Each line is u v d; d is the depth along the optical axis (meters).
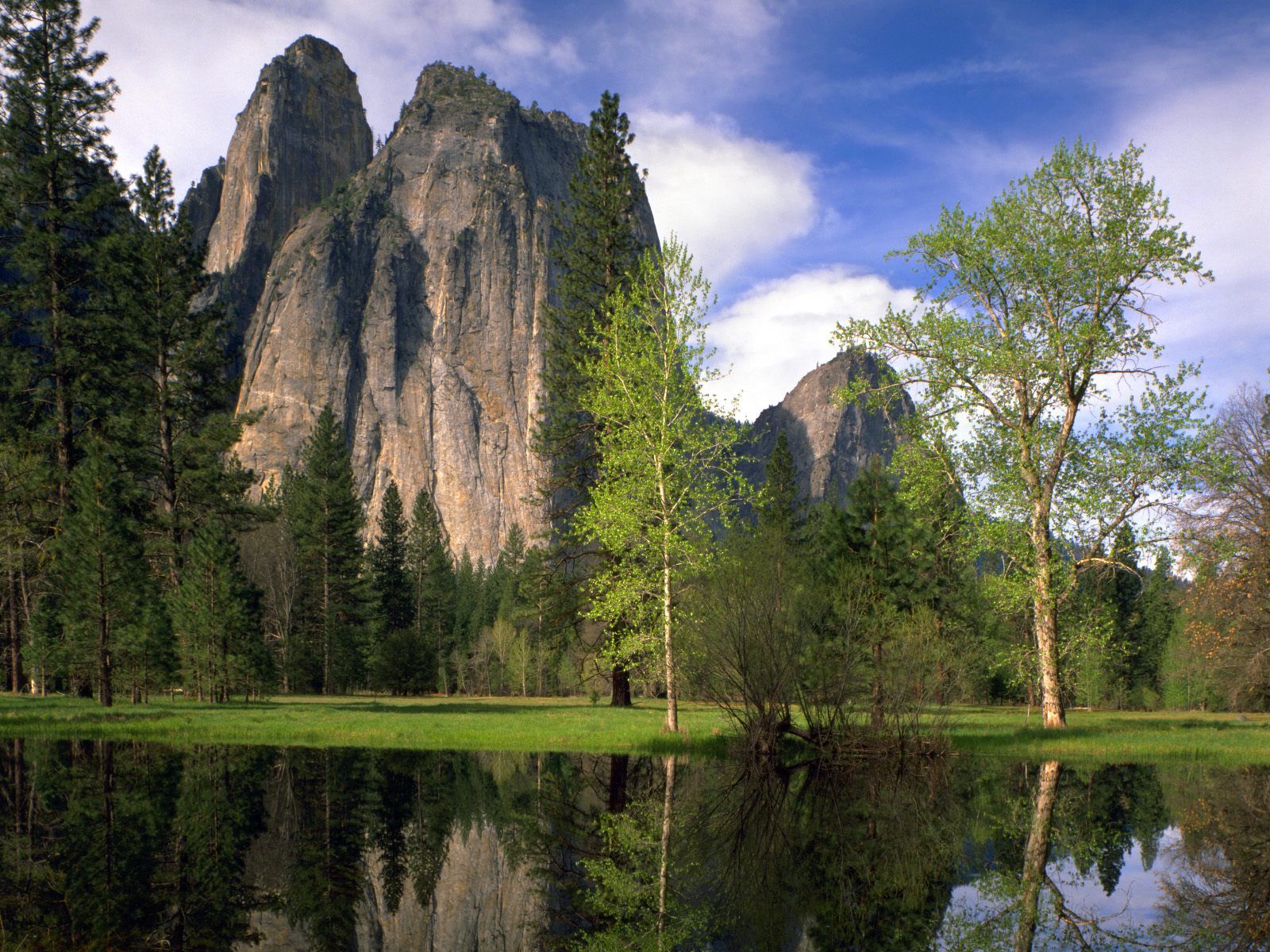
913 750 19.47
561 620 37.28
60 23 36.12
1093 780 18.41
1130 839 13.03
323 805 14.70
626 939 8.34
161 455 37.12
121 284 36.78
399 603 85.31
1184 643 35.78
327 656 63.94
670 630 22.22
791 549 32.94
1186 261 21.94
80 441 34.50
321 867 10.88
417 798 15.56
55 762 18.98
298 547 67.69
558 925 8.78
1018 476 23.42
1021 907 9.53
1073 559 23.75
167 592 34.56
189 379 38.94
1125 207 22.83
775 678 19.27
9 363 34.03
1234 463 24.97
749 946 8.12
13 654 38.28
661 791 16.67
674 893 9.97
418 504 101.88
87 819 13.34
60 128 35.91
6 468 32.97
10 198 34.84
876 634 20.23
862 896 9.91
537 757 20.83
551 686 79.75
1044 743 22.19
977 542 23.78
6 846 11.66
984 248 23.70
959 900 9.77
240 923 8.59
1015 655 25.56
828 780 18.28
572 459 38.81
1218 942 8.27
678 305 22.47
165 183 40.25
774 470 58.47
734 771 19.02
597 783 17.39
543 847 12.19
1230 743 22.28
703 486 22.16
